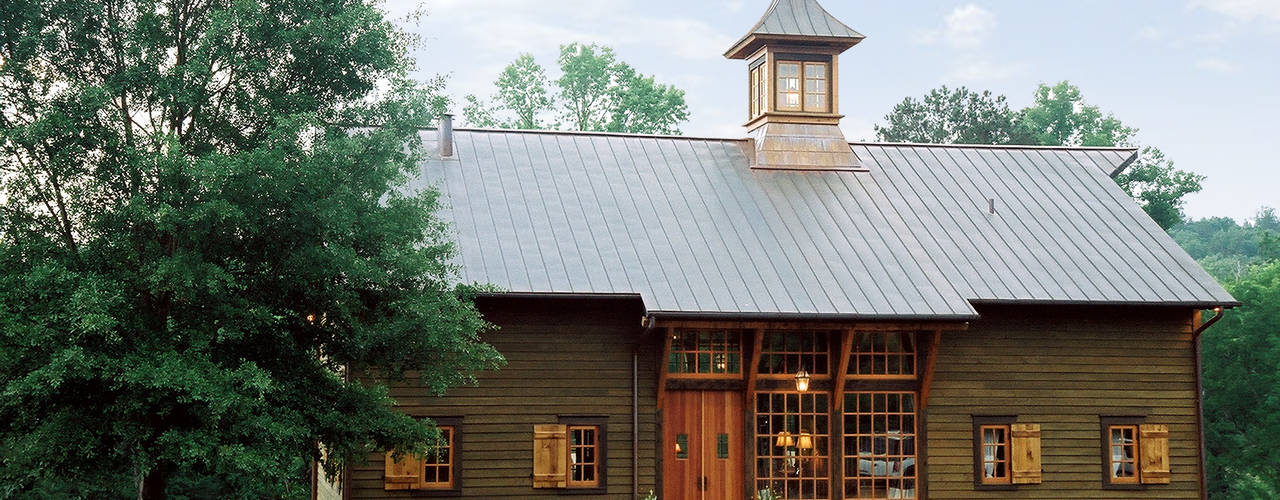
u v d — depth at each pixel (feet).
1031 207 88.43
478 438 72.59
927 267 79.05
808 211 85.15
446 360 61.82
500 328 73.20
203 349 54.03
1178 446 80.02
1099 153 97.86
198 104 57.57
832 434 76.64
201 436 52.24
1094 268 80.74
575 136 91.81
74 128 54.34
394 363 60.23
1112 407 79.46
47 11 56.80
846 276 77.05
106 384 52.31
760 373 76.33
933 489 76.89
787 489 75.92
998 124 166.30
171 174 52.54
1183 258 82.84
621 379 74.64
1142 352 80.28
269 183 53.62
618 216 81.35
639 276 74.43
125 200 55.42
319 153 55.62
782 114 92.02
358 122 60.18
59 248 55.77
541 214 80.38
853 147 95.55
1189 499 79.71
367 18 59.00
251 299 57.06
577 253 76.23
